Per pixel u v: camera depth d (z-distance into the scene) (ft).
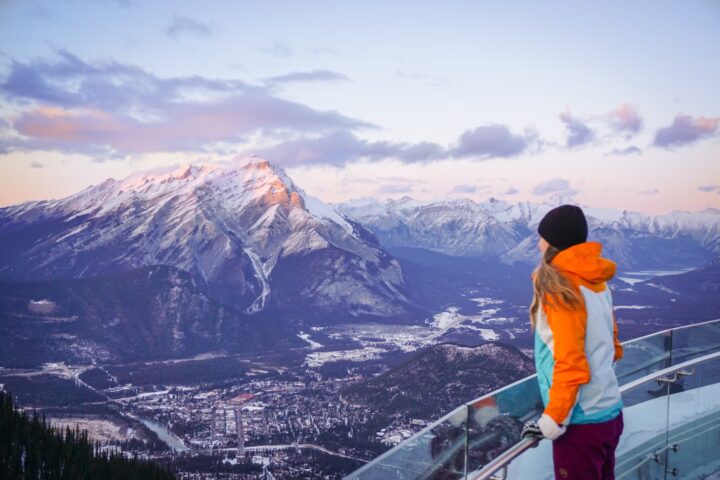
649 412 17.66
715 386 19.44
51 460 193.77
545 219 11.96
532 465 13.82
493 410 12.37
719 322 20.62
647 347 18.10
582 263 11.33
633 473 17.19
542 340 11.61
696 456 18.85
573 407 11.39
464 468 11.59
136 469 209.15
